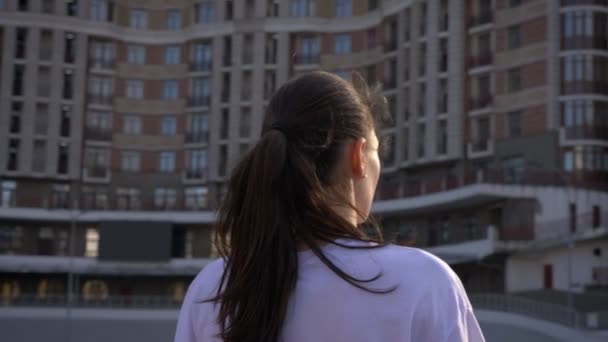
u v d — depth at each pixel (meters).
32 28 71.81
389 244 1.89
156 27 76.19
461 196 55.09
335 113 1.96
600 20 55.00
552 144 54.50
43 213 69.00
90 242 70.69
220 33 74.25
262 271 1.84
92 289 69.81
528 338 38.91
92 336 53.62
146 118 75.50
